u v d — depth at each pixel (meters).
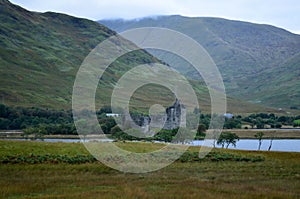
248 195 26.84
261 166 43.31
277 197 26.52
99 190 27.84
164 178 34.38
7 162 40.06
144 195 25.84
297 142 133.00
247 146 113.56
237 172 38.78
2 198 24.64
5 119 134.12
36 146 49.31
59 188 28.70
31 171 36.41
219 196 26.19
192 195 26.25
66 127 108.69
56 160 42.09
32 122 137.38
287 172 39.09
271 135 154.12
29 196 25.39
